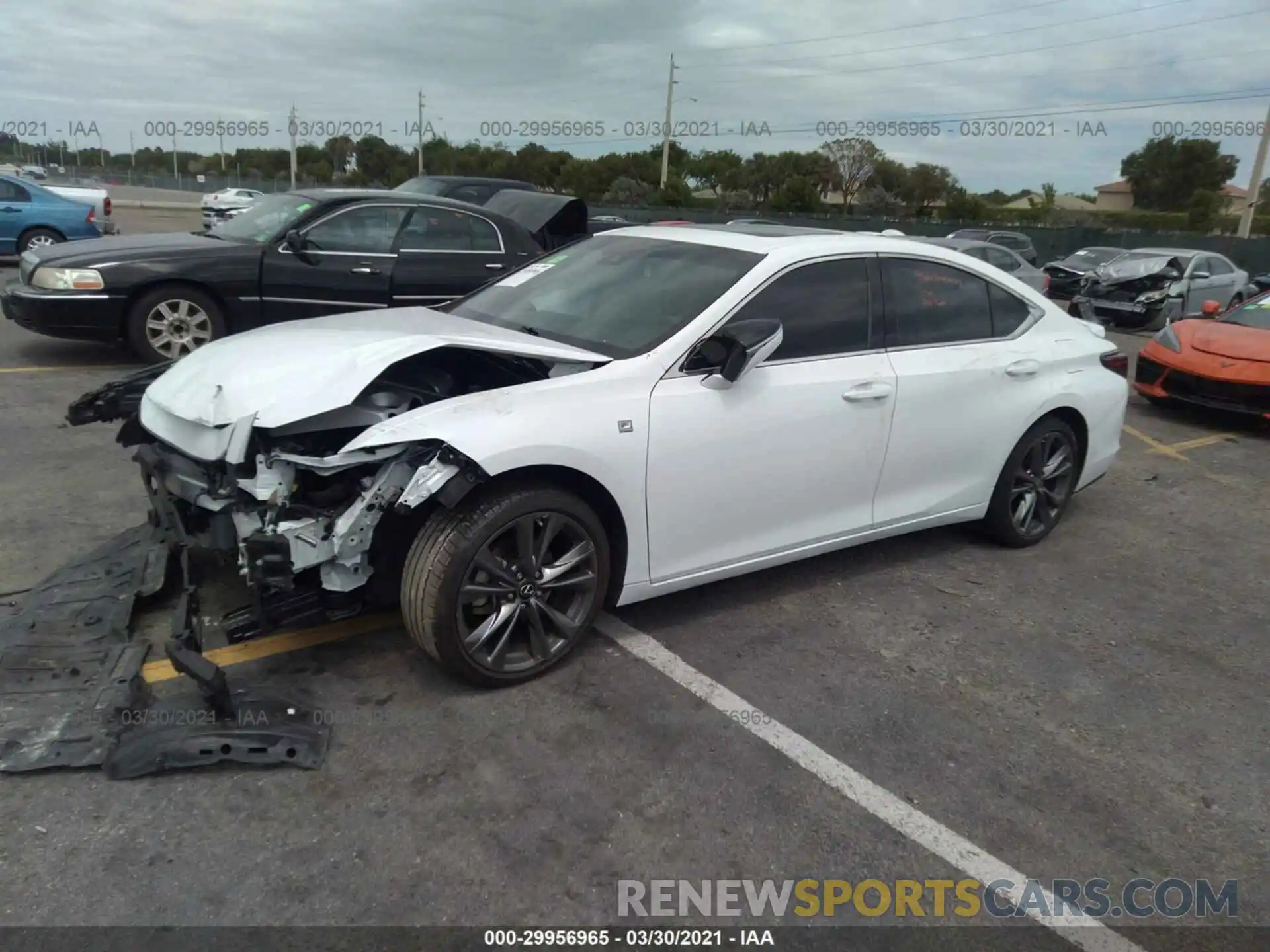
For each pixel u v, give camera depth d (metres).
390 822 2.72
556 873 2.58
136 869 2.49
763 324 3.53
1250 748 3.44
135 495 5.04
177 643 3.05
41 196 15.64
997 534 5.09
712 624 4.07
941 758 3.22
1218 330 8.94
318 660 3.55
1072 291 21.41
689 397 3.58
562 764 3.04
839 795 2.99
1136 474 7.04
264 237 8.12
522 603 3.35
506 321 4.12
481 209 8.85
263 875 2.50
